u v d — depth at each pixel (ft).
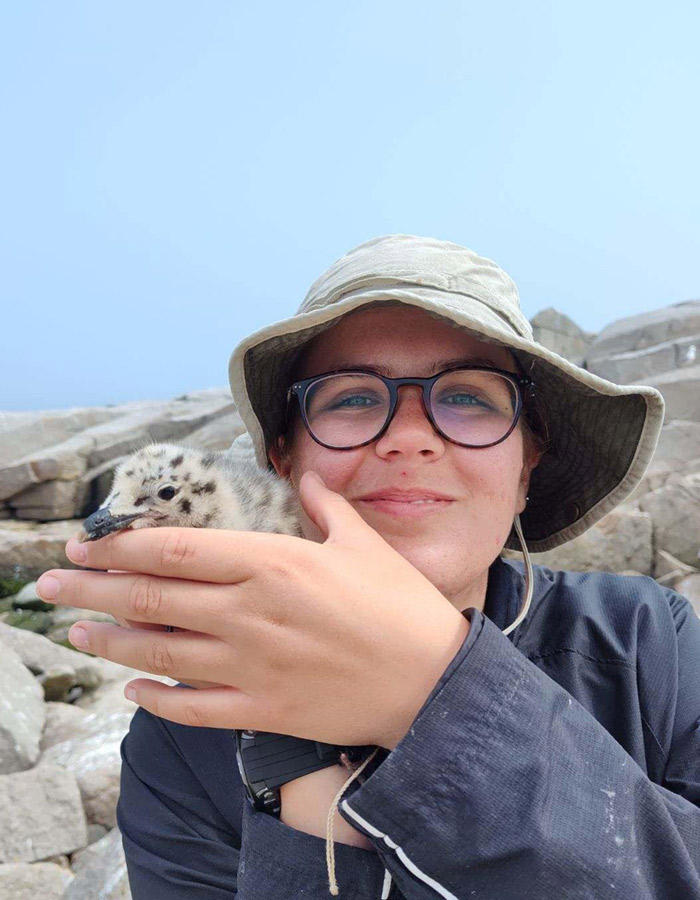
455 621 0.91
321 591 0.83
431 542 1.20
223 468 1.65
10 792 3.27
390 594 0.88
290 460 1.44
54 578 0.89
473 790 0.82
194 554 0.81
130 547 0.83
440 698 0.85
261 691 0.86
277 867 0.94
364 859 0.92
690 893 0.85
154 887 1.26
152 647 0.86
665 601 1.52
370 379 1.23
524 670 0.90
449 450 1.21
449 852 0.82
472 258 1.34
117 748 3.69
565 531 1.60
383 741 0.91
